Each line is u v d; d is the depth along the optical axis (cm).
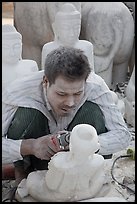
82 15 412
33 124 221
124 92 411
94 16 400
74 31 347
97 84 227
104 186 206
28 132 224
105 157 251
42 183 200
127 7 436
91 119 225
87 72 195
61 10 349
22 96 219
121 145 224
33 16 393
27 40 414
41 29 398
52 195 195
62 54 193
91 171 191
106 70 417
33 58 420
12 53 312
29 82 221
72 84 191
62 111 207
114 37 404
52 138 203
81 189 194
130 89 363
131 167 267
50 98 205
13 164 236
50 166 192
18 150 210
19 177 235
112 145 221
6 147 211
